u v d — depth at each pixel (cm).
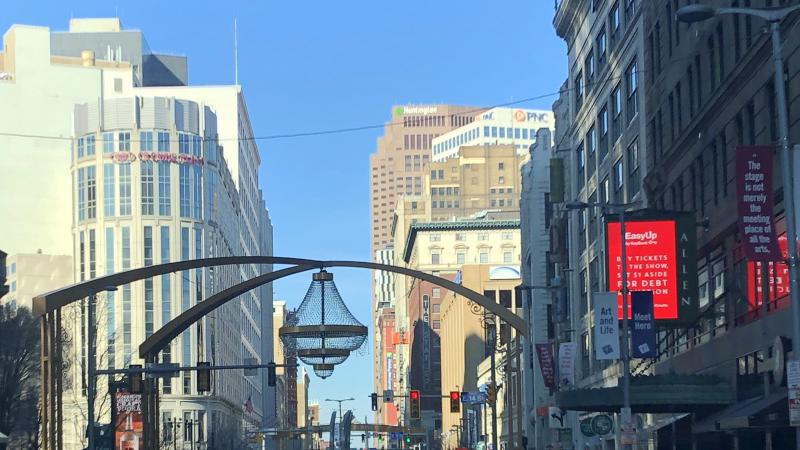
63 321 8994
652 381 4203
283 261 5266
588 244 7125
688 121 4631
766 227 2978
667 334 5100
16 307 8619
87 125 14250
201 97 18825
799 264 2642
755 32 3647
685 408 4325
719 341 4194
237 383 18088
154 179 14088
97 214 14012
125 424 7175
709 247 4372
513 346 11069
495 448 7725
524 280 10306
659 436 5134
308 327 6216
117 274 4628
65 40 17488
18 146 15012
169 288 13950
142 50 18862
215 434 14488
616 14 6247
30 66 15325
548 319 9262
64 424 12338
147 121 14188
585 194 7256
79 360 12200
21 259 13712
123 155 14025
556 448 7231
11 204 14838
